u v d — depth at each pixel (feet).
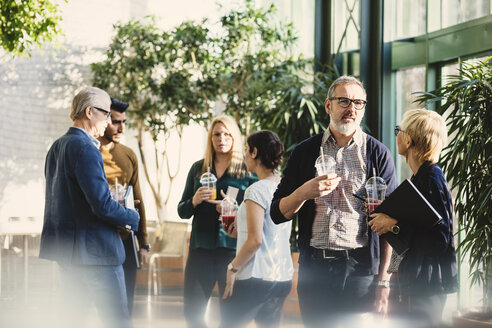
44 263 26.48
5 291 25.32
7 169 30.12
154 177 32.30
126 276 13.69
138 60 29.50
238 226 10.52
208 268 13.19
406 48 22.03
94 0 31.86
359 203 10.34
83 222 10.57
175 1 32.89
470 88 13.92
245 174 13.73
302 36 27.78
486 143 13.89
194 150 32.91
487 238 13.85
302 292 10.39
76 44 31.58
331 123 10.59
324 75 23.99
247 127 27.37
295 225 22.02
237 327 10.12
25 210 30.50
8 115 30.12
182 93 28.78
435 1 20.26
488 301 14.14
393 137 22.88
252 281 10.05
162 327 17.97
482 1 18.53
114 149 14.57
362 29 23.02
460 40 19.22
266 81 25.72
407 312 9.36
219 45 28.53
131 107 31.12
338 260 10.16
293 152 10.87
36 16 24.75
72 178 10.55
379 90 22.76
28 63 30.60
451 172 14.52
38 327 18.15
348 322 10.12
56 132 31.22
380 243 10.41
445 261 9.36
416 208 9.18
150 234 26.81
